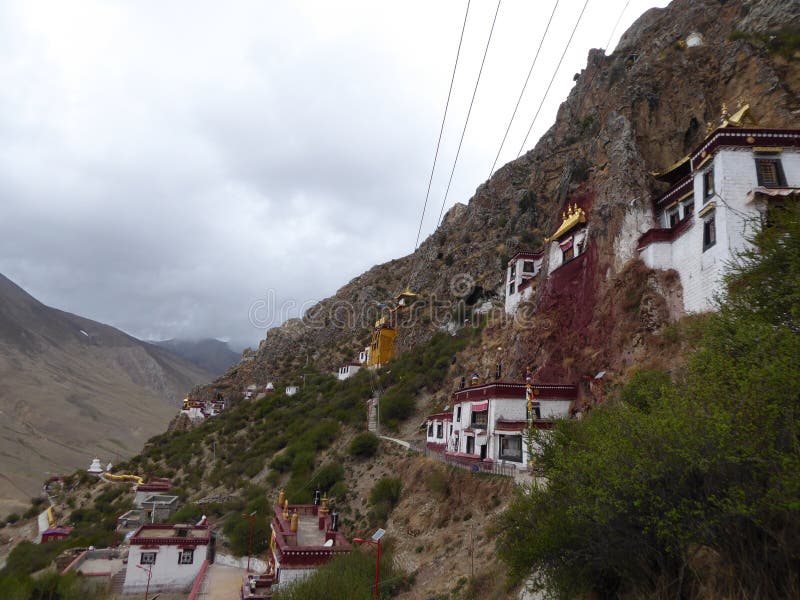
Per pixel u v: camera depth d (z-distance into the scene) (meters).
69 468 146.88
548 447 17.11
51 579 37.53
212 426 94.56
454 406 41.66
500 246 76.69
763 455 9.08
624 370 30.12
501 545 16.69
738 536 9.69
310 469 56.41
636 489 10.75
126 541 52.25
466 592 20.89
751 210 26.00
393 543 31.86
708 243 27.89
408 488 39.38
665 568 11.28
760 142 27.25
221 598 35.56
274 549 33.75
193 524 48.62
